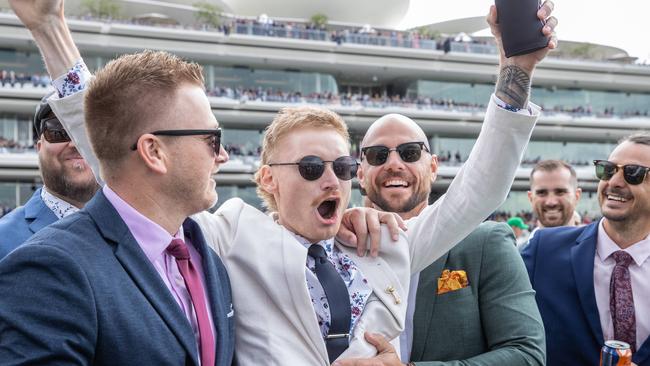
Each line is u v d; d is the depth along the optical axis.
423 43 28.28
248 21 27.05
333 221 1.75
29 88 21.58
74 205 2.48
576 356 2.70
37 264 1.19
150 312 1.30
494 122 1.73
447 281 2.12
